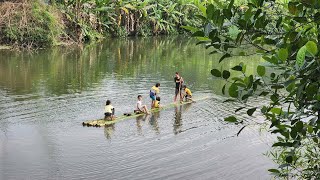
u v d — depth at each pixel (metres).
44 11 28.44
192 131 11.95
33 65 22.27
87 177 8.90
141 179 8.85
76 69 21.61
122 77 19.91
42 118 12.80
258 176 9.03
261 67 2.58
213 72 2.68
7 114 13.11
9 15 27.44
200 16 2.54
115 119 12.73
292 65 2.55
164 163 9.68
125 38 38.03
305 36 2.78
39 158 9.80
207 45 2.61
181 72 21.83
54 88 17.05
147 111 13.55
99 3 33.91
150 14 40.22
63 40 30.72
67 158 9.84
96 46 31.50
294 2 2.58
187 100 15.30
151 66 23.53
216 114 13.62
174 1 40.88
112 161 9.71
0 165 9.38
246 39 2.69
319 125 2.88
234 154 10.21
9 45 27.64
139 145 10.77
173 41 37.75
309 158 5.02
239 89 2.67
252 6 2.54
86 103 14.73
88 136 11.34
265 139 11.12
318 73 2.36
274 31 2.81
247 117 13.09
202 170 9.36
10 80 18.36
